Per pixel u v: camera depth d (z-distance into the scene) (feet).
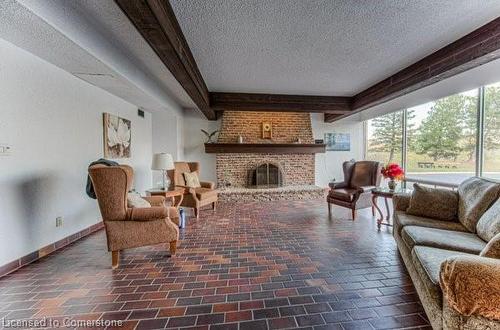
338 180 23.81
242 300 6.18
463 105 14.43
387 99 14.12
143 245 8.30
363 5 6.81
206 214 14.82
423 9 7.00
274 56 10.49
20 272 7.65
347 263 8.19
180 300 6.18
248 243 10.05
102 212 7.97
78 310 5.79
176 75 10.19
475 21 7.68
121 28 7.85
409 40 8.99
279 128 22.09
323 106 17.28
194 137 22.02
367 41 9.06
